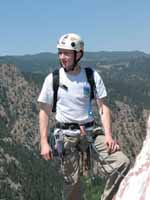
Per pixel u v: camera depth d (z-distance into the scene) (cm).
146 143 430
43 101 541
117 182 507
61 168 541
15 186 10938
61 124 538
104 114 534
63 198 557
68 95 534
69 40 527
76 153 530
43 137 539
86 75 538
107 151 517
